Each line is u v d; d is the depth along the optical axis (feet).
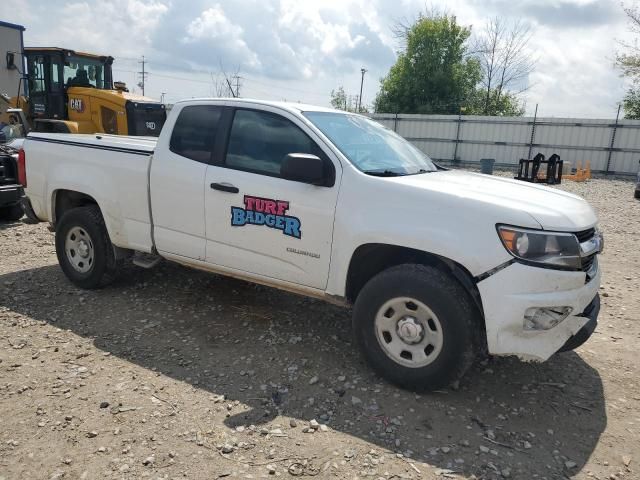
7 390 11.57
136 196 15.88
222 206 14.14
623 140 83.61
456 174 14.64
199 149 14.80
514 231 10.61
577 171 73.41
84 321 15.40
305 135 13.21
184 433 10.24
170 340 14.34
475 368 13.35
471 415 11.21
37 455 9.49
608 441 10.49
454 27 131.03
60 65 44.19
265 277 13.89
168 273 19.67
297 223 12.93
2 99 48.29
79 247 17.60
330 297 12.96
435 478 9.23
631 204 46.70
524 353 10.71
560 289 10.68
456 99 134.00
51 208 18.15
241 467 9.34
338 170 12.55
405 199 11.68
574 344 11.69
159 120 45.96
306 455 9.71
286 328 15.31
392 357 11.92
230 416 10.87
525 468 9.60
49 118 45.21
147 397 11.48
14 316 15.60
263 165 13.70
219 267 14.73
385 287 11.70
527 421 11.10
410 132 98.53
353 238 12.10
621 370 13.50
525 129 90.02
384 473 9.30
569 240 10.75
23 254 21.90
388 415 11.05
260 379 12.43
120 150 16.24
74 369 12.61
